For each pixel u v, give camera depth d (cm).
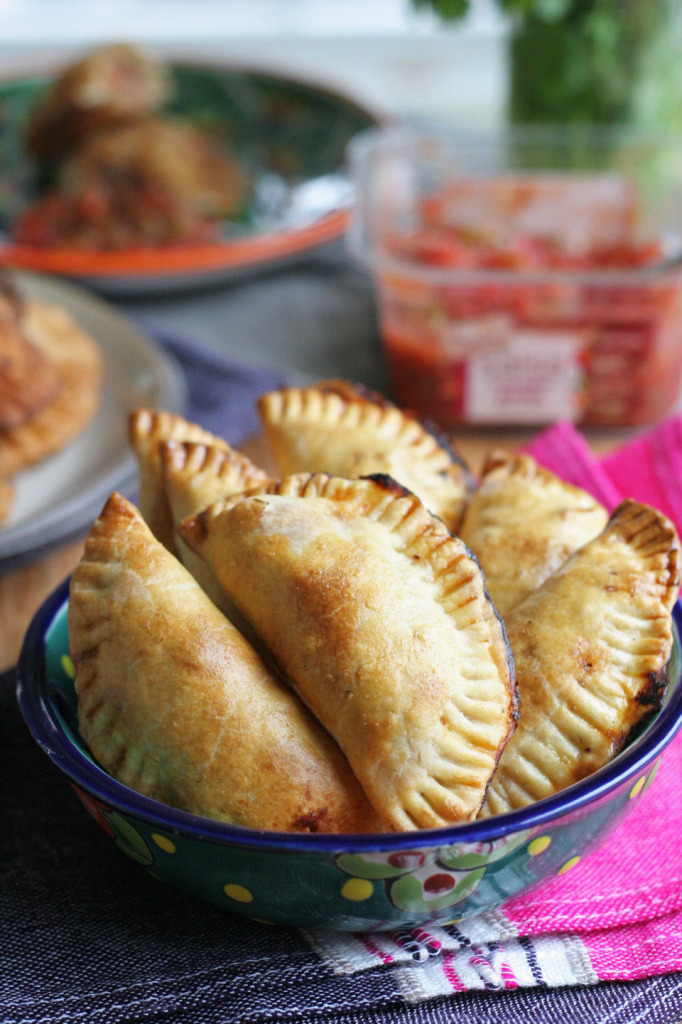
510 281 76
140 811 45
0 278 80
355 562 47
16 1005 49
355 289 103
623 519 52
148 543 49
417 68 184
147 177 108
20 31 190
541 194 92
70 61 133
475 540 53
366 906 47
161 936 51
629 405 81
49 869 53
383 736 46
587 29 91
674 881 52
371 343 94
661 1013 49
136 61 115
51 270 96
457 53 183
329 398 57
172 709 47
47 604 52
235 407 76
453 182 93
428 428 58
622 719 48
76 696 52
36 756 57
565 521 53
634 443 68
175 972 49
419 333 80
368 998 49
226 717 47
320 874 46
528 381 81
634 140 94
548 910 51
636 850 53
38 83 126
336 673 46
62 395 77
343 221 103
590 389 81
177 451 53
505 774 48
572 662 48
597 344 78
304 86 123
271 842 44
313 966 49
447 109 173
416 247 84
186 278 98
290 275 106
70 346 82
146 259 97
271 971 49
